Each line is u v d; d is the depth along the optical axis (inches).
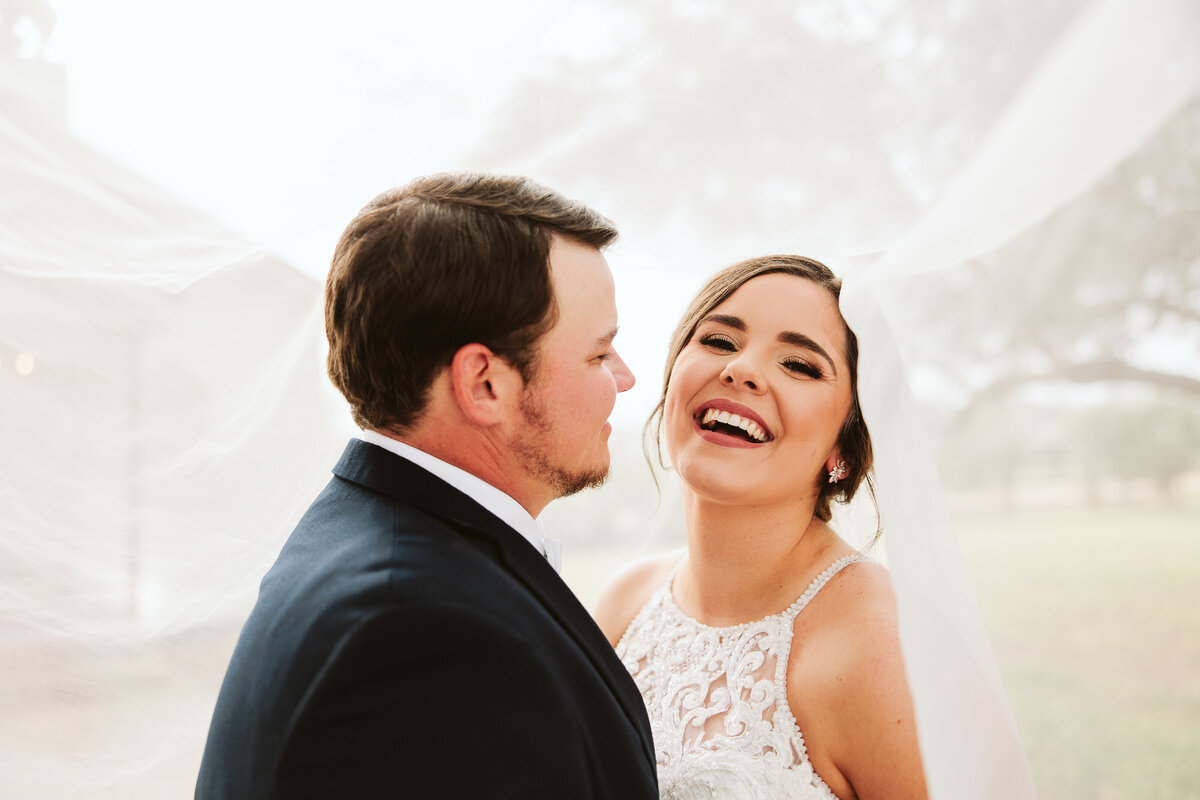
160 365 75.5
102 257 66.9
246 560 78.1
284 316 77.6
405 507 56.4
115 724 75.7
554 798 49.7
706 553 75.6
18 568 73.4
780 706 66.1
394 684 48.1
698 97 53.4
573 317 58.8
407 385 57.4
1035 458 52.2
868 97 50.1
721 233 54.7
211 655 77.5
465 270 55.9
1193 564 183.8
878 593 67.5
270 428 79.0
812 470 71.6
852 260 59.6
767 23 51.6
